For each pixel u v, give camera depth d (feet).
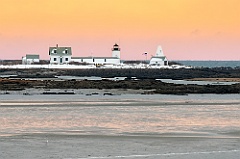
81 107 634.02
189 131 440.04
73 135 414.41
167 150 356.18
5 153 340.59
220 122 499.51
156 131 437.99
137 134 421.59
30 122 486.38
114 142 384.27
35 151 348.18
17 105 650.84
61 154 340.39
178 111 597.11
